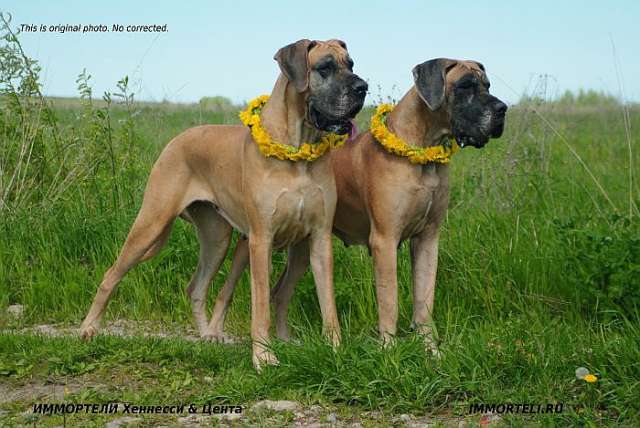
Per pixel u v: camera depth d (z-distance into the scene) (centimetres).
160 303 561
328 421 414
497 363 437
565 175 667
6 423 416
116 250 580
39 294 562
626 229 529
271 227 462
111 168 629
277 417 417
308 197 459
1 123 623
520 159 635
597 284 499
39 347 476
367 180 481
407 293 529
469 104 463
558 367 435
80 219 600
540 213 593
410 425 411
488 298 518
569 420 408
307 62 451
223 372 458
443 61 467
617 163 778
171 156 498
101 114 629
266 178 458
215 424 414
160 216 496
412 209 472
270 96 466
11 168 623
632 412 407
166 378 451
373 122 476
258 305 463
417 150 467
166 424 417
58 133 643
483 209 592
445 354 440
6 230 598
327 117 450
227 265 564
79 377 456
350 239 512
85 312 557
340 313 528
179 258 575
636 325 479
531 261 531
